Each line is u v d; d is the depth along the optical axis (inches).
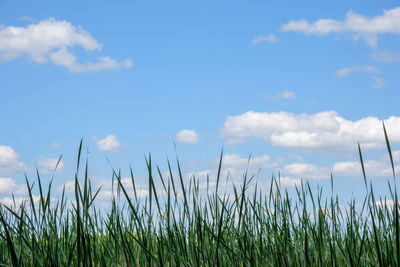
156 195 81.9
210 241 94.0
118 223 84.6
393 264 85.8
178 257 85.9
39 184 79.7
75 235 96.8
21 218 73.7
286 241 103.4
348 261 92.0
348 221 109.7
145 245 86.5
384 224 103.3
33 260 82.6
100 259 87.0
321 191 111.8
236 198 101.1
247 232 105.8
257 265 99.6
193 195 95.6
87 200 72.5
